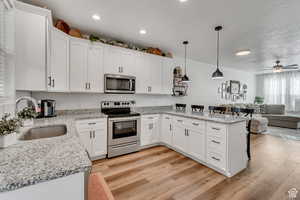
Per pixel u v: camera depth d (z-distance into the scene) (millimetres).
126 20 2412
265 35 2887
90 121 2662
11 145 1087
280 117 5727
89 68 2793
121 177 2217
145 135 3424
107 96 3428
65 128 1825
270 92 7609
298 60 4879
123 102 3611
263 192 1887
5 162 819
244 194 1848
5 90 1454
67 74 2471
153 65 3730
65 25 2459
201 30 2719
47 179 701
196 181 2129
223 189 1949
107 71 3016
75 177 794
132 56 3359
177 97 4719
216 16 2219
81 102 3104
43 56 1924
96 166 2555
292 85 6973
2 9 1312
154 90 3764
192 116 2822
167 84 4051
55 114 2617
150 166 2574
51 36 2121
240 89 7102
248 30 2674
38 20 1870
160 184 2051
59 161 840
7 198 643
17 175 687
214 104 5809
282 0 1808
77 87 2646
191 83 4996
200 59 4922
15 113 1617
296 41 3186
